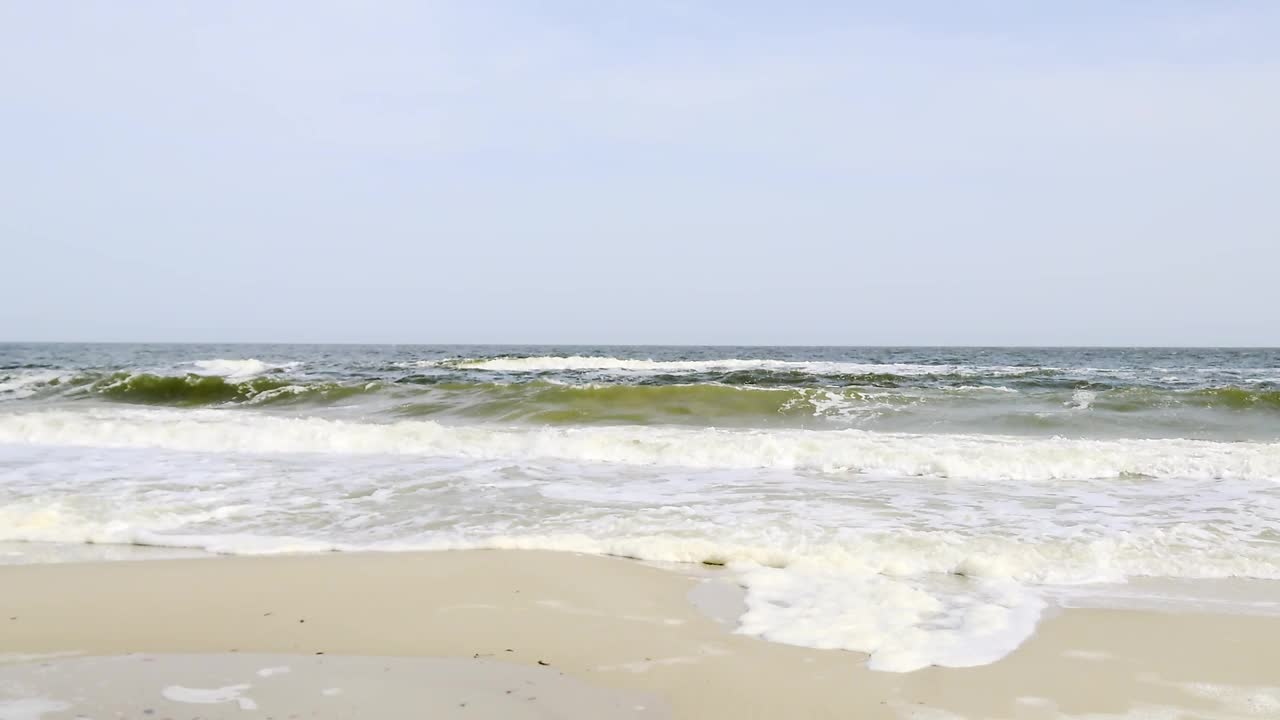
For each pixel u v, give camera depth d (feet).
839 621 12.41
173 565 15.46
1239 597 13.73
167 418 37.35
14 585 14.14
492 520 19.33
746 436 31.94
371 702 9.43
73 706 9.21
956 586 14.42
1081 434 35.60
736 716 9.19
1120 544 16.74
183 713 9.04
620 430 35.04
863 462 26.89
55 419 34.86
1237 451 28.37
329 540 17.52
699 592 13.98
